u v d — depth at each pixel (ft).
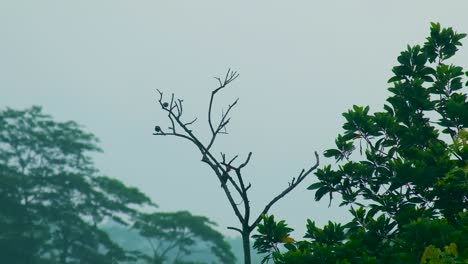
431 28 127.34
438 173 111.34
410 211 107.65
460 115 113.80
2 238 619.67
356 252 106.83
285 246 115.14
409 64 125.49
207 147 95.45
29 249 634.02
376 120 123.54
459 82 121.70
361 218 116.88
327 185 122.01
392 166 116.67
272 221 114.52
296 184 95.66
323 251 106.11
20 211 639.76
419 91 120.88
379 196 120.57
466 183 107.04
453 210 110.83
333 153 124.47
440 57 127.65
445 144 119.14
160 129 95.76
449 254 91.40
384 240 110.22
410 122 123.54
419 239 98.12
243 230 94.89
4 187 638.12
